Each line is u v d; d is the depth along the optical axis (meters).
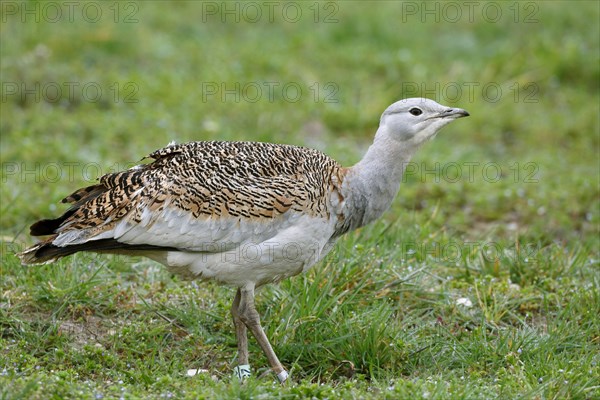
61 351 9.46
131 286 11.25
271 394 8.48
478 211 14.16
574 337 10.17
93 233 9.32
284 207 9.30
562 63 19.61
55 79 17.19
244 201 9.27
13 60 17.39
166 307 10.62
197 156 9.54
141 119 16.11
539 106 18.59
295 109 17.25
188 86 17.58
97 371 9.30
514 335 10.03
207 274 9.55
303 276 10.80
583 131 17.47
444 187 14.60
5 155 14.76
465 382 8.92
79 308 10.53
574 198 14.49
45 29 18.77
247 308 9.54
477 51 20.36
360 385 9.12
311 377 9.42
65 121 16.03
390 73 19.00
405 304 10.93
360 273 10.98
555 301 11.19
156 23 20.31
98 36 18.73
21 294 10.62
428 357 9.77
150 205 9.30
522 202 14.41
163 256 9.62
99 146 15.30
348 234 11.62
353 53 19.59
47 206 12.98
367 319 10.09
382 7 21.69
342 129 17.25
